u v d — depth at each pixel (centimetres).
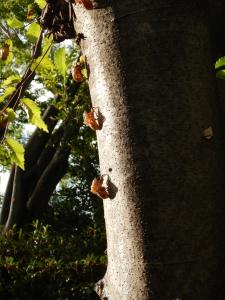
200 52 76
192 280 69
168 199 70
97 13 79
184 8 76
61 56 109
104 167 76
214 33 90
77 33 87
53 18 101
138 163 72
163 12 75
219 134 77
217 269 70
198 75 75
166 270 69
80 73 106
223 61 85
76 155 545
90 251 358
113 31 77
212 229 71
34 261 321
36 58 116
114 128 75
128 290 71
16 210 480
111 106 75
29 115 114
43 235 358
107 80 76
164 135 72
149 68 74
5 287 314
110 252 75
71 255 344
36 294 316
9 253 342
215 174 73
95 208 546
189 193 71
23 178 491
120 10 77
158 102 73
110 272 75
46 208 528
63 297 314
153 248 70
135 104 74
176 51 74
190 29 76
